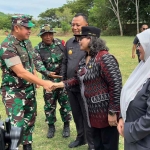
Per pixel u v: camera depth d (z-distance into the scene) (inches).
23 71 122.1
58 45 155.8
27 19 123.6
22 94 130.0
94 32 104.7
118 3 1465.3
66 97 159.0
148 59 75.0
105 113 106.9
